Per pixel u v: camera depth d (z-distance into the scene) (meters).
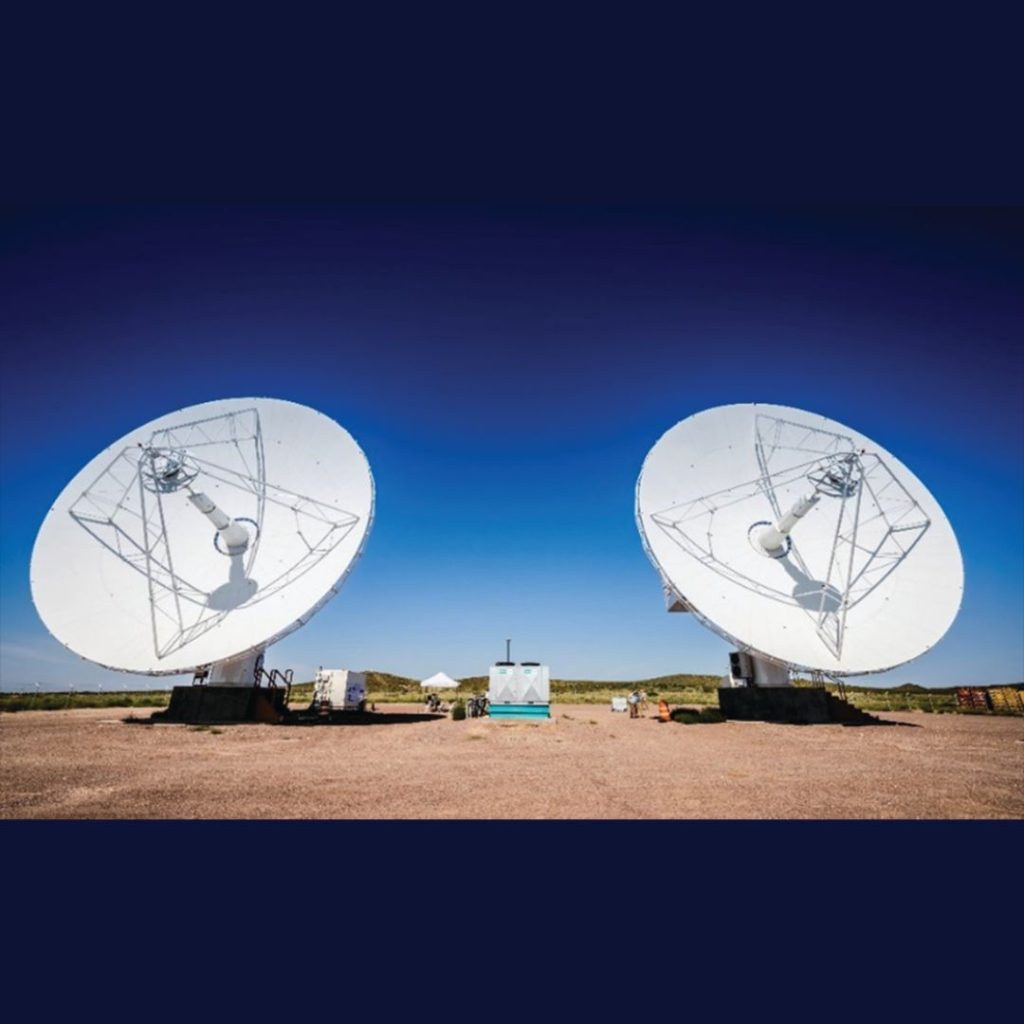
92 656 22.88
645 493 27.45
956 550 24.92
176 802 10.02
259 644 22.70
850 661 23.77
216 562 25.88
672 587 25.28
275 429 28.34
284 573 25.00
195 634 23.75
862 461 28.56
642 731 23.08
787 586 26.20
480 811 9.39
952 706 42.19
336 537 25.22
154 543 25.89
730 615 24.56
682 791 10.95
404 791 10.93
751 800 10.20
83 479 26.70
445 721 29.34
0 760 14.49
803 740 19.66
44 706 36.81
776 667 28.88
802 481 28.86
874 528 26.95
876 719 27.39
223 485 27.58
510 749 17.22
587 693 91.06
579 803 9.96
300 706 46.03
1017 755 15.91
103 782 11.79
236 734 20.98
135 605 24.33
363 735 21.27
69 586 24.17
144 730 21.97
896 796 10.57
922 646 23.50
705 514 27.59
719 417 29.92
